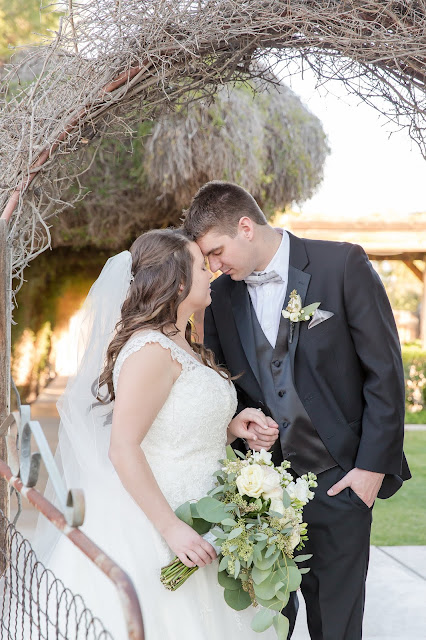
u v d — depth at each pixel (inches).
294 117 268.7
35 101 102.0
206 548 75.4
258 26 93.2
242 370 103.3
